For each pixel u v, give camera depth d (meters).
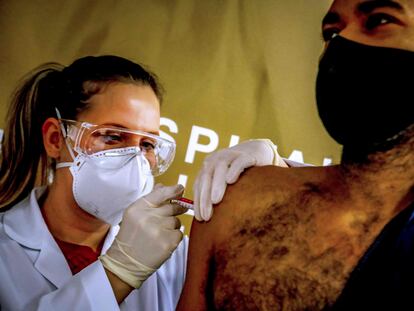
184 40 1.86
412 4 1.12
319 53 1.81
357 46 1.18
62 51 1.84
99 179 1.41
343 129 1.19
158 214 1.37
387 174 1.12
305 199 1.20
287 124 1.81
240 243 1.24
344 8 1.22
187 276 1.32
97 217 1.48
